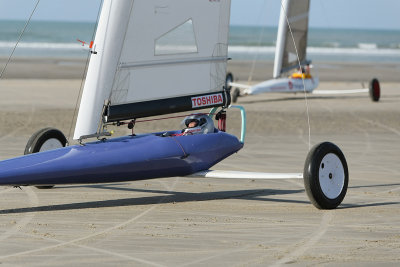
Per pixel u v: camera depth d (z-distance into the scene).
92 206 28.47
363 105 76.88
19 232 23.80
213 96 29.94
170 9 28.12
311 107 73.94
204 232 24.03
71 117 62.88
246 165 40.53
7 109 67.56
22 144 47.53
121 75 27.17
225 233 23.89
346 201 30.03
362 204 29.39
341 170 28.23
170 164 28.67
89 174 26.78
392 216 26.94
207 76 29.66
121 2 26.81
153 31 27.77
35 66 142.50
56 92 86.75
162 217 26.45
